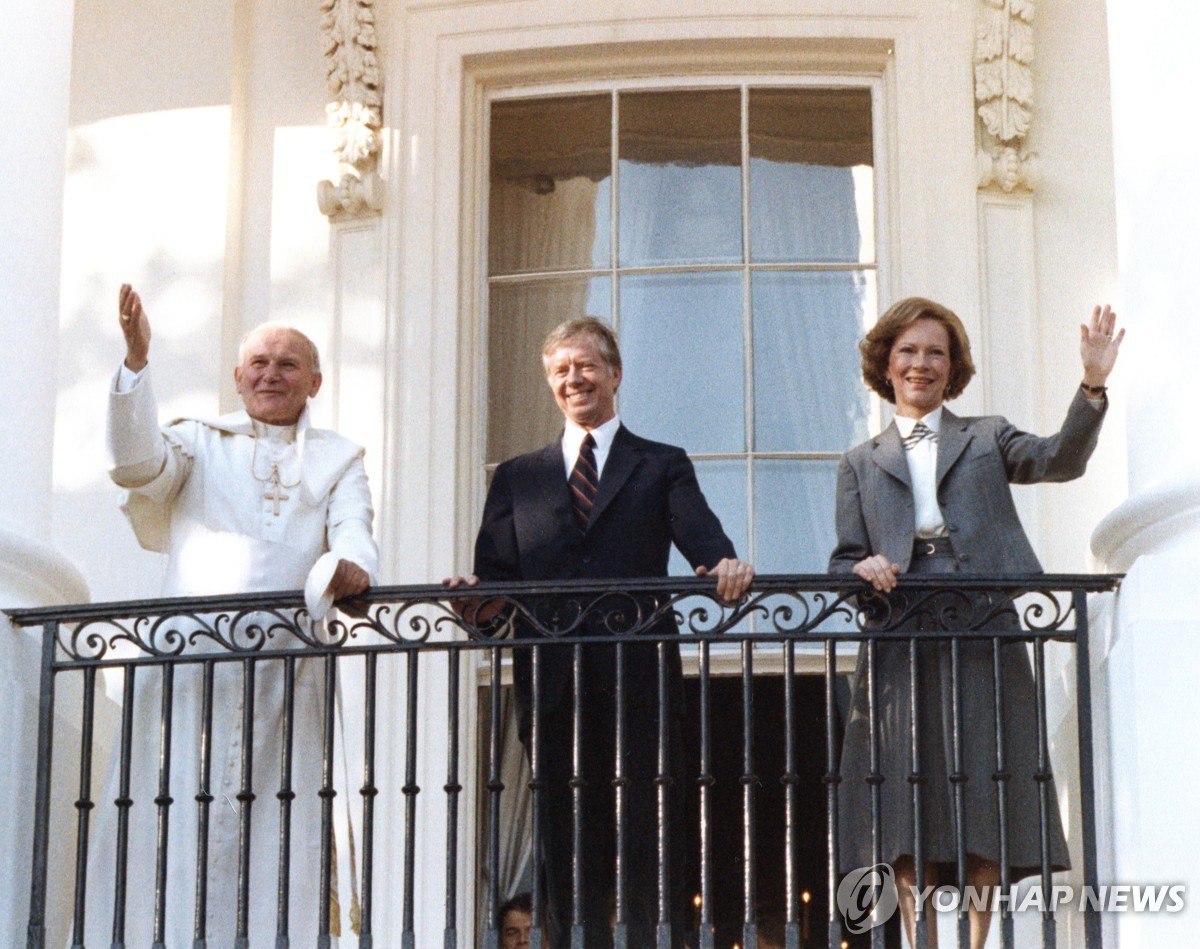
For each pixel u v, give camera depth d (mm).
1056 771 6461
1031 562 6012
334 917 6047
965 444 6117
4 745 5965
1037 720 5852
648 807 6125
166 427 6379
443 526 7840
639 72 8289
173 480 6293
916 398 6191
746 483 7953
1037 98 8094
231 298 8234
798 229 8188
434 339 8023
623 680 6000
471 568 7895
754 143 8258
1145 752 5406
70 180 8391
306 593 5914
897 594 5891
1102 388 5855
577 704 5879
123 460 6105
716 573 5895
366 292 8094
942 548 6023
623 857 5762
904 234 7973
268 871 6078
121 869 5887
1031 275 7910
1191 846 5336
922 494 6078
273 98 8438
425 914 7398
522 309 8227
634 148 8297
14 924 5934
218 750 6129
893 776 5930
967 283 7883
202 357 8141
